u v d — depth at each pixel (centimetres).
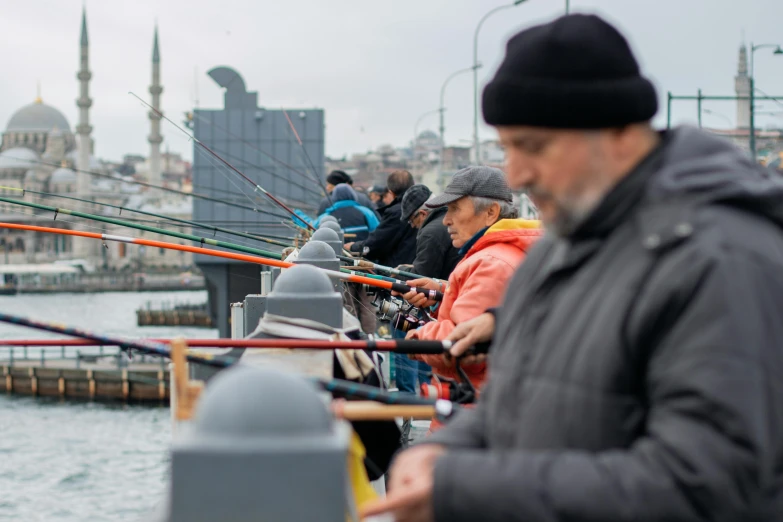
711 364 166
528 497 175
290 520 167
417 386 616
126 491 3297
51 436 4338
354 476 251
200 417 172
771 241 176
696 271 172
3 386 5722
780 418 165
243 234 912
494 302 413
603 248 192
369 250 980
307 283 401
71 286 15775
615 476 171
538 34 194
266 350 367
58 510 3078
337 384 262
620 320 180
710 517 164
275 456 167
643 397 181
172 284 16488
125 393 5531
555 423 188
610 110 188
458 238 502
